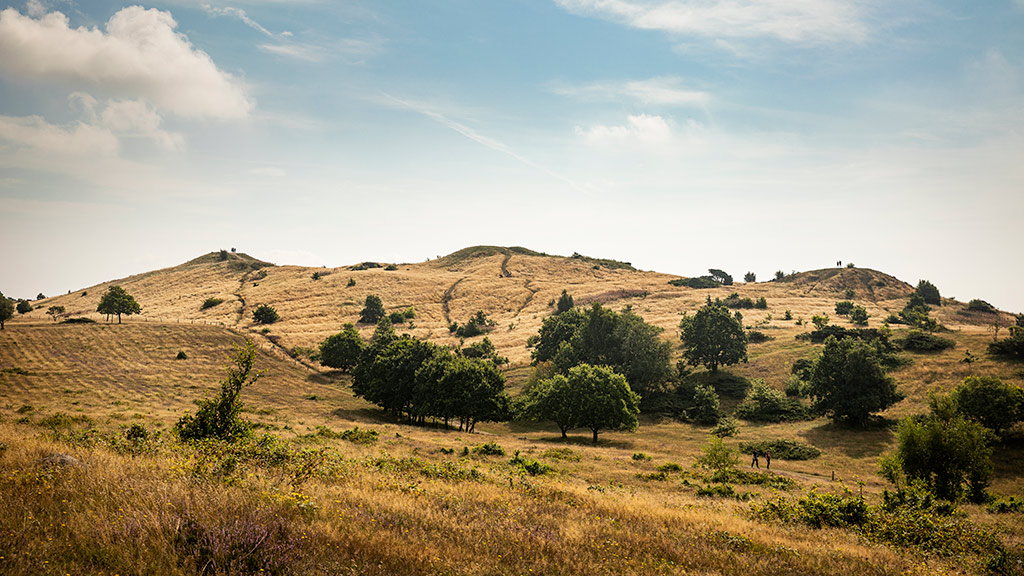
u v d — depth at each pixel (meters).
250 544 7.86
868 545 15.88
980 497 33.25
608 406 59.31
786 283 184.38
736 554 12.56
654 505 19.72
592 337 84.62
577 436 64.75
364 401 79.38
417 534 10.30
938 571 13.23
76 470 11.34
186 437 20.66
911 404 64.00
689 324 89.06
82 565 6.86
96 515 8.43
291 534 8.52
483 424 75.75
